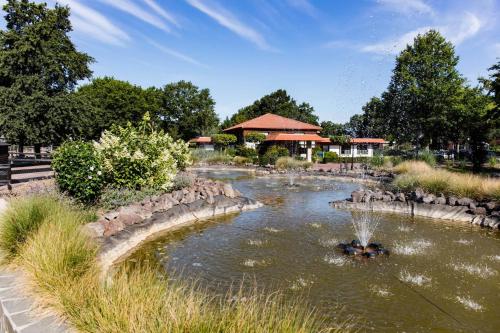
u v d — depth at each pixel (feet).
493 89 86.02
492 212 35.63
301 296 18.30
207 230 31.96
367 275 21.47
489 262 24.00
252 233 31.19
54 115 68.03
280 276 21.16
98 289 11.92
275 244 27.86
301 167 96.68
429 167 69.56
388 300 18.02
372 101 165.17
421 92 134.72
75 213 22.85
